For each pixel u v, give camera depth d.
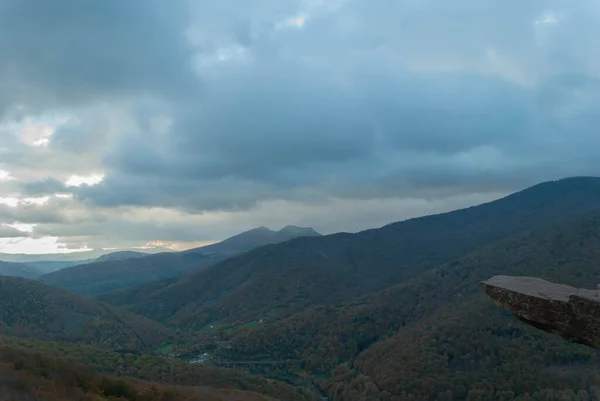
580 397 62.84
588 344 13.43
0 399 25.66
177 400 40.78
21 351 41.56
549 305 14.00
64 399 29.95
